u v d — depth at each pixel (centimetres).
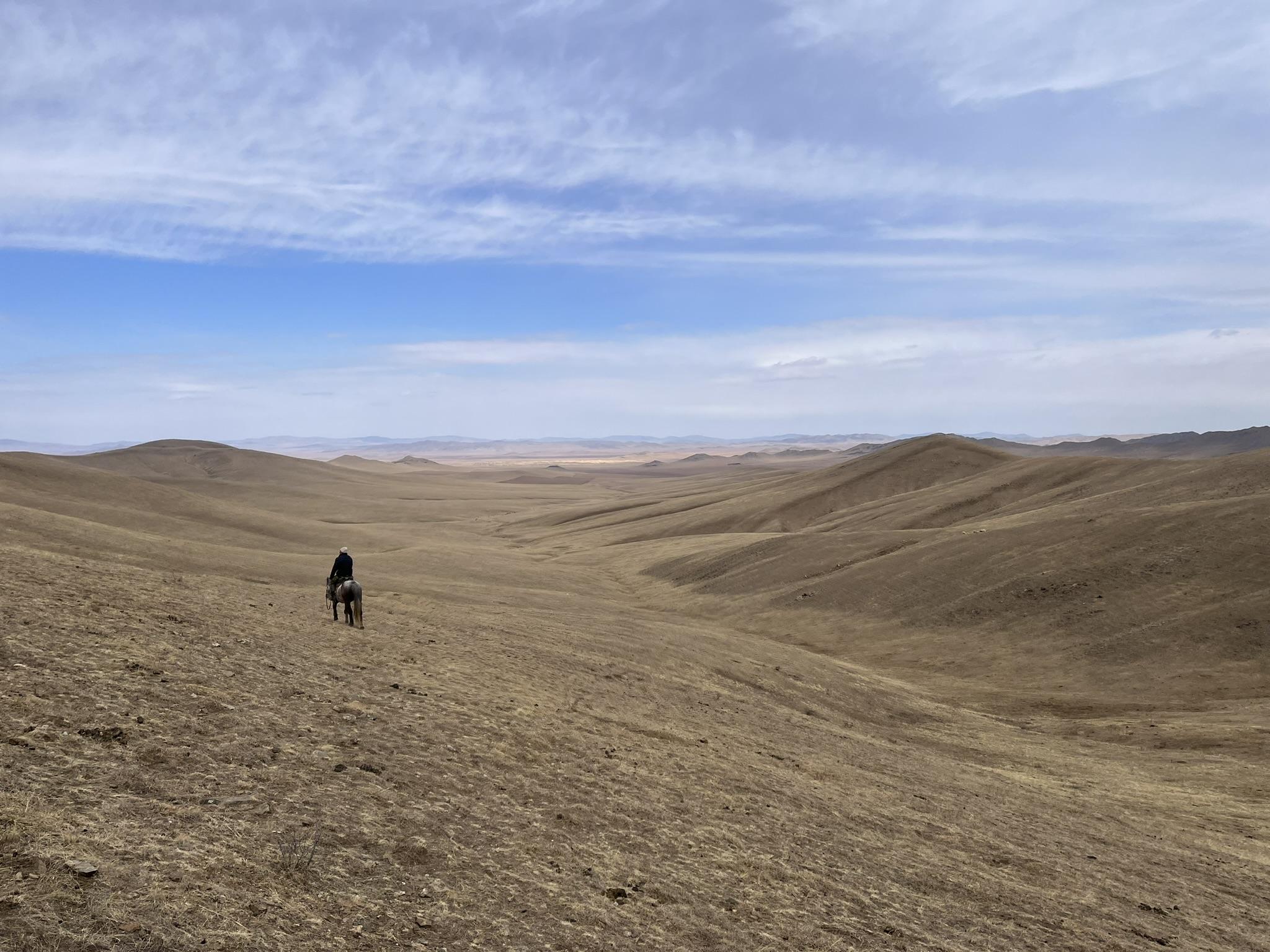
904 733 3356
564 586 7544
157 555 4653
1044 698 4331
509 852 1139
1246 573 5181
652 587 8300
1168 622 4897
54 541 4381
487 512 19100
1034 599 5628
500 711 1955
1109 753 3319
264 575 4844
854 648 5644
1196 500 7519
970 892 1404
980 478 13225
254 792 1118
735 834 1445
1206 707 3962
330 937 786
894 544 7700
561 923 952
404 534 11262
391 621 3192
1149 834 2170
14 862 757
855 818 1752
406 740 1542
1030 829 1984
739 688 3388
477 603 4578
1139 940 1316
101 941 662
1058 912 1381
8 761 1007
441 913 904
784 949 1019
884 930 1146
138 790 1033
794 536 8981
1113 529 6372
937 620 5778
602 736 1964
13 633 1596
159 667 1628
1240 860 2030
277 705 1573
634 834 1333
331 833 1046
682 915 1055
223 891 811
